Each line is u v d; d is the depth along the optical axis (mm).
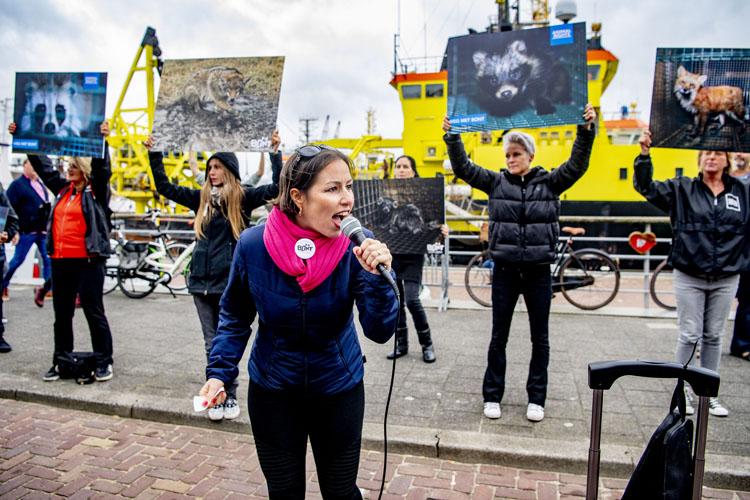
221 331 1929
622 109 19406
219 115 3758
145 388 4258
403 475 3129
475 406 3895
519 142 3467
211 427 3734
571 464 3119
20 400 4223
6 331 5992
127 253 8070
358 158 18469
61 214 4238
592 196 15055
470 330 6168
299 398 1844
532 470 3170
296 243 1708
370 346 5523
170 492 2951
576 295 7633
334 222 1701
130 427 3768
